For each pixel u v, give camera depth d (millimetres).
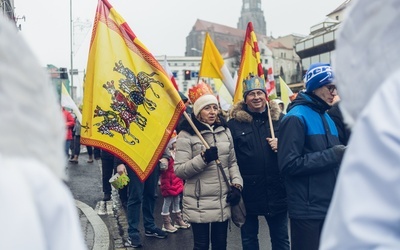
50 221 1040
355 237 1044
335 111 4512
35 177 1048
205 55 7836
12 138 1074
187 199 4543
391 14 1205
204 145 4445
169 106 4695
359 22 1261
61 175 1181
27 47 1128
